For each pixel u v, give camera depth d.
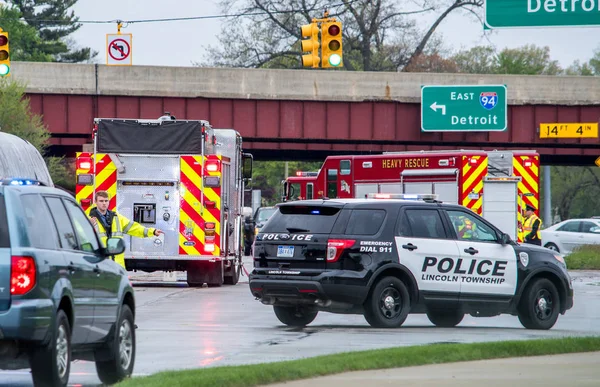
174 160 54.59
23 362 19.92
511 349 26.44
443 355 25.47
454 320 37.75
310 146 124.38
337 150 124.44
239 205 59.72
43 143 116.44
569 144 121.12
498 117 117.56
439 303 35.69
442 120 117.88
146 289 52.94
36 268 19.36
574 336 31.08
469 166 64.38
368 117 118.62
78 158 54.53
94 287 21.86
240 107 117.19
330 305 34.59
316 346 29.59
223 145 58.19
